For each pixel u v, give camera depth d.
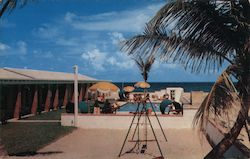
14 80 23.92
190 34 7.80
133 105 33.41
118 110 29.69
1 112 23.45
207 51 7.89
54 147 16.11
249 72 7.52
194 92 28.19
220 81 7.23
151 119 21.11
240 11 7.64
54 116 27.45
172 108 24.03
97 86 26.27
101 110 23.78
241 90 7.59
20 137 18.22
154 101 33.88
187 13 7.62
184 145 16.45
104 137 18.75
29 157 13.93
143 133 19.75
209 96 7.26
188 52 7.87
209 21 7.73
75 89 21.80
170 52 7.90
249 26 7.46
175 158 13.84
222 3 7.67
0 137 17.19
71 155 14.39
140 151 15.28
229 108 7.61
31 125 22.48
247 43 7.45
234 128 8.03
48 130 20.41
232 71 7.54
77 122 21.67
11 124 23.08
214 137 13.61
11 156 14.14
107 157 14.17
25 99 29.67
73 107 23.17
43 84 31.42
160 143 17.08
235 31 7.77
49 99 32.12
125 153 14.91
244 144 10.30
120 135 19.27
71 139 18.14
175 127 21.02
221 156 8.31
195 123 7.51
